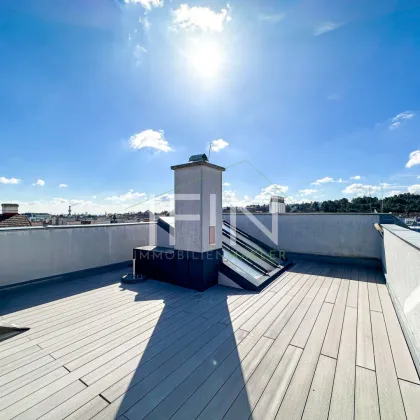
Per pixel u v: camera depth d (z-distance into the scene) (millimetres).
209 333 2238
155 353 1891
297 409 1300
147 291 3566
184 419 1226
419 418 1242
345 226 5598
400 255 2727
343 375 1607
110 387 1482
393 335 2195
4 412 1274
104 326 2391
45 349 1954
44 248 3895
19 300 3178
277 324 2436
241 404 1337
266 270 4449
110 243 4996
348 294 3398
